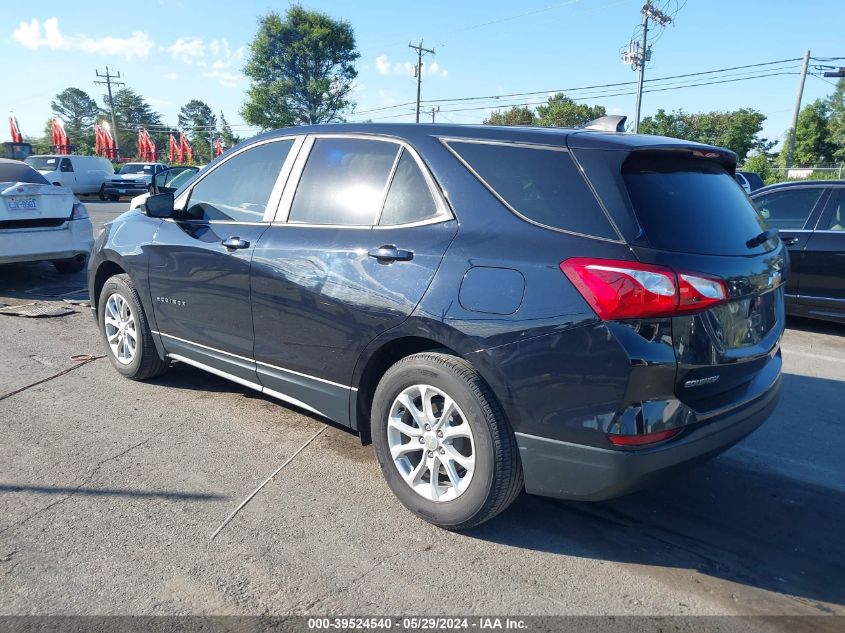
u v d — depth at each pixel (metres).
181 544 2.95
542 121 51.16
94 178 30.48
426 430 3.10
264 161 4.09
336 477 3.62
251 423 4.33
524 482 2.86
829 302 7.07
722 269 2.71
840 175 39.62
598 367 2.57
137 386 5.00
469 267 2.91
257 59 45.31
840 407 4.88
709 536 3.14
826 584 2.79
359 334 3.29
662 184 2.85
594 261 2.61
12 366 5.44
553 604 2.62
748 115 57.66
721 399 2.87
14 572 2.74
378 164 3.46
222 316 4.11
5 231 8.03
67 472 3.61
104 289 5.07
